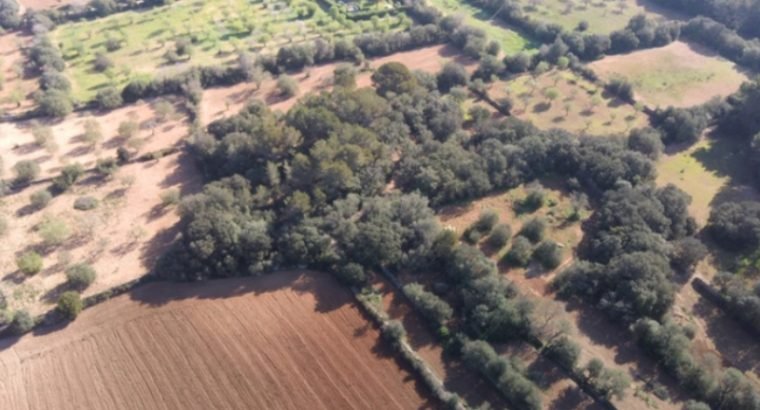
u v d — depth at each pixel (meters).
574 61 159.00
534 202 114.88
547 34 169.50
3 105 136.38
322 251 102.00
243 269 101.25
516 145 122.88
